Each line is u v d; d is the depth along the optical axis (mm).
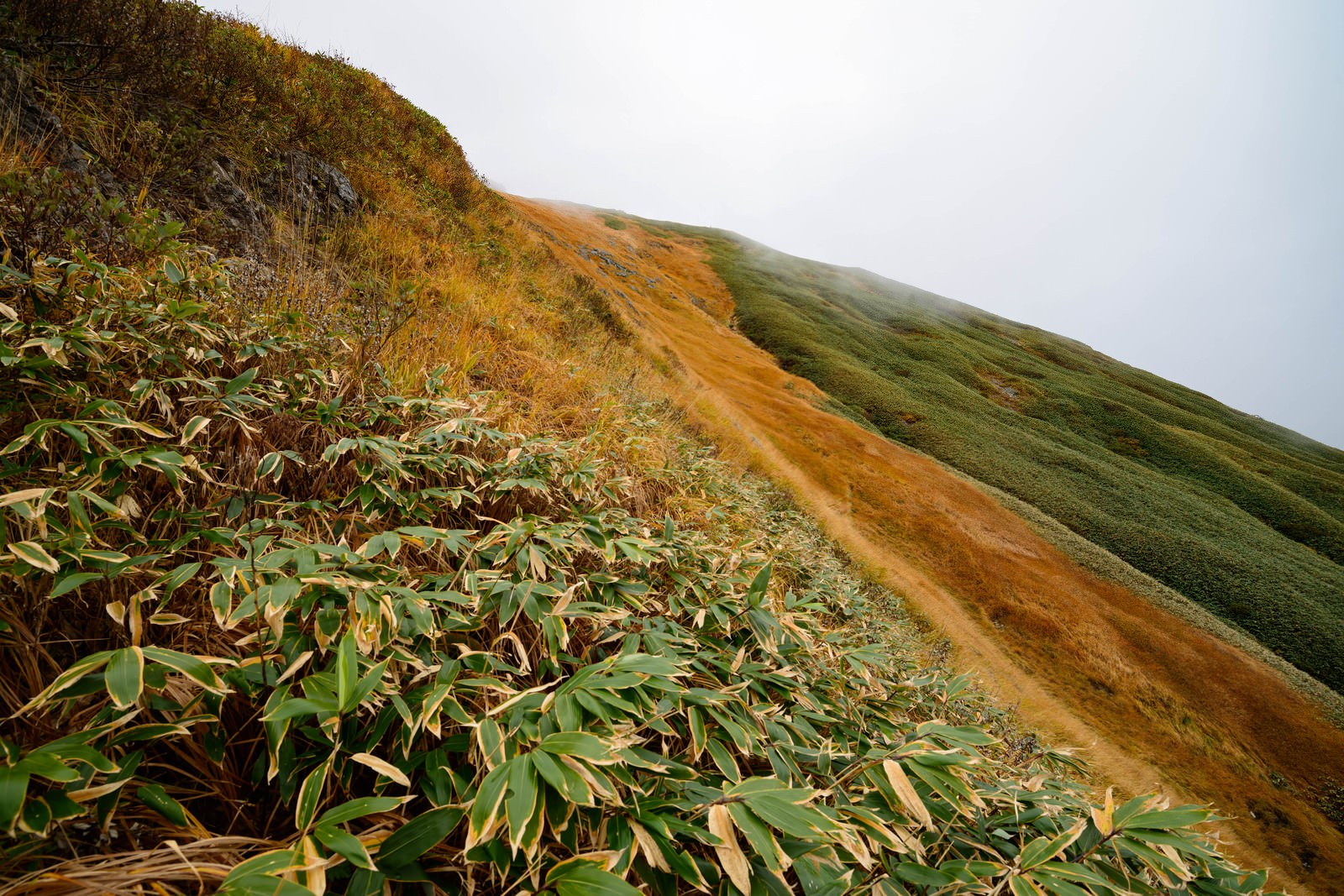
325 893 976
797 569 4930
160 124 3773
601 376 6328
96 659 881
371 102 9523
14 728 964
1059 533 29094
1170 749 16328
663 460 4379
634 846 1012
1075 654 18797
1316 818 15508
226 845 938
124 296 1893
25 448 1377
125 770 899
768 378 38375
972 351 65875
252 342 2244
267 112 5199
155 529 1518
